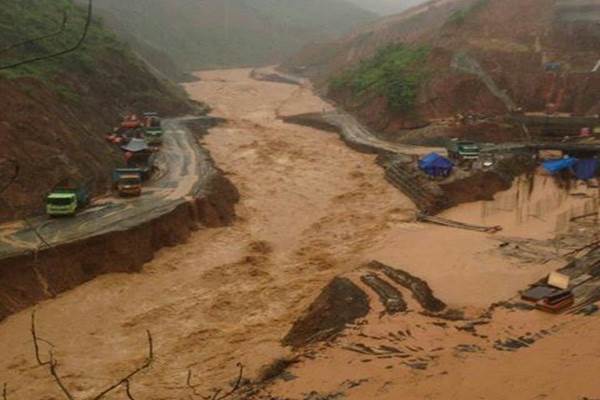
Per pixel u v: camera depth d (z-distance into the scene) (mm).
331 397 25656
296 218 55312
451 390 25219
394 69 95938
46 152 50375
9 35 70125
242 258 45438
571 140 71500
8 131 48438
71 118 60062
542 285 37688
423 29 133250
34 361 31734
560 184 61781
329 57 158250
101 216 46375
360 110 95625
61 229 43062
